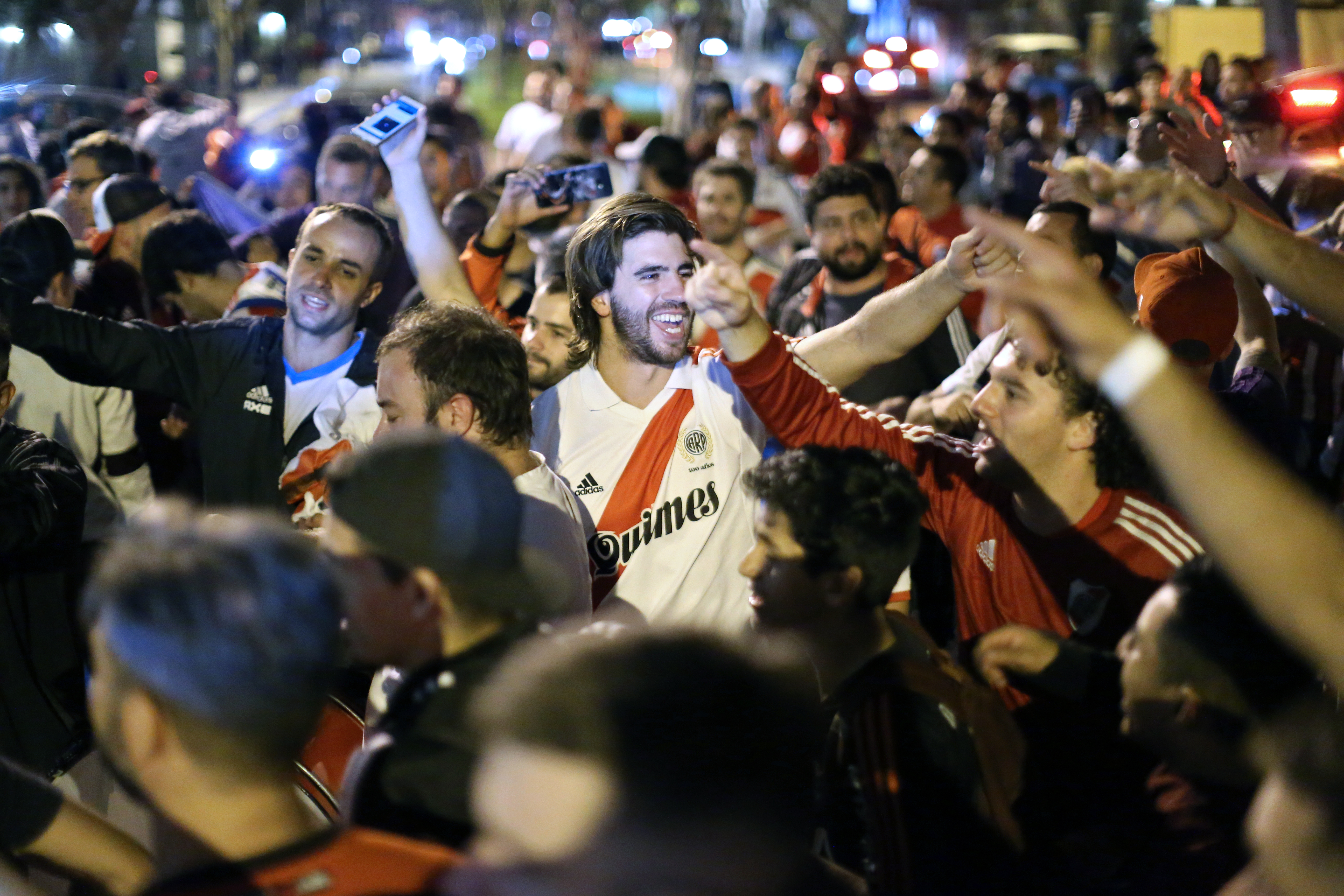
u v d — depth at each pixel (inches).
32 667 107.2
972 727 75.2
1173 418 47.9
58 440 153.2
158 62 785.6
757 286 233.3
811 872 50.0
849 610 83.4
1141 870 73.6
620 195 112.3
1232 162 231.9
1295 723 48.2
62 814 70.0
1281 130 249.4
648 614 112.1
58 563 108.9
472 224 220.8
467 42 1448.1
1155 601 72.4
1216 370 153.3
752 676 46.9
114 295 197.5
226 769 54.6
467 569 67.7
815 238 194.7
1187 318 118.0
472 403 98.3
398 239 205.3
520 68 1154.0
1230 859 69.7
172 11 837.8
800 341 119.0
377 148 143.1
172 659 52.7
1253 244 84.4
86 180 249.4
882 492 82.9
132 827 108.4
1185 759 70.8
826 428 102.3
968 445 104.3
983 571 100.0
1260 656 67.8
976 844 73.4
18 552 104.3
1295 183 242.2
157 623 53.2
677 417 112.4
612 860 43.1
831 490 82.1
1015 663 84.0
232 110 520.4
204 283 176.2
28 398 150.6
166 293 177.6
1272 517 47.0
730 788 44.0
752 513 114.5
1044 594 96.3
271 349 132.1
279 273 170.7
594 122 382.0
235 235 283.6
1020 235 50.6
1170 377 48.2
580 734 43.7
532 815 43.8
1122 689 76.5
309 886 55.3
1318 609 46.8
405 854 56.7
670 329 109.3
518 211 164.1
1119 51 792.9
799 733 47.4
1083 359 49.6
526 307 189.0
